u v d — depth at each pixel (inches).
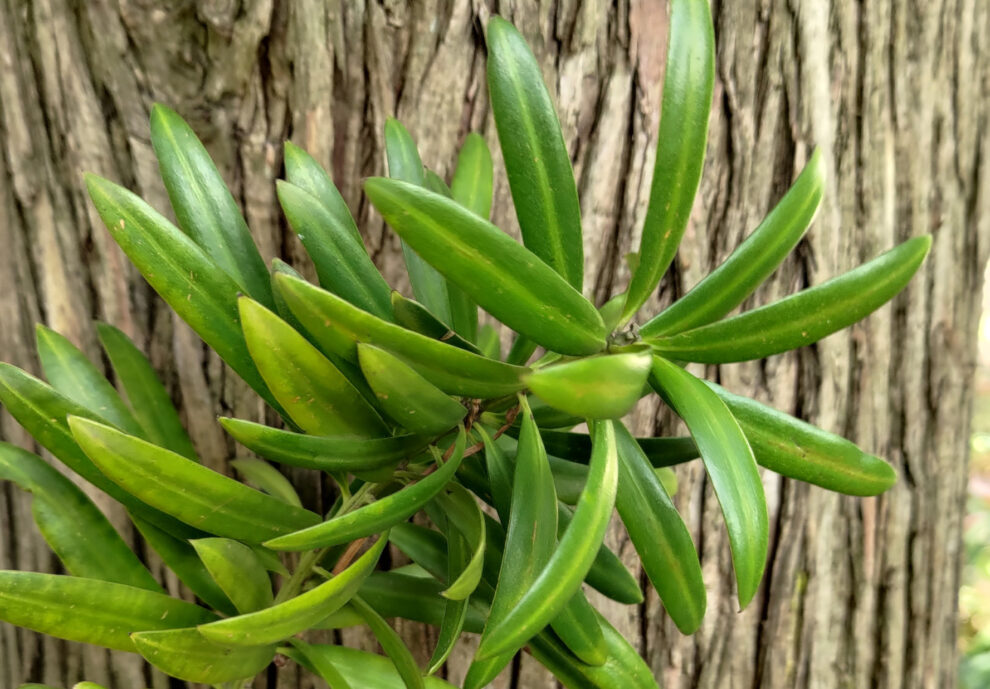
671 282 14.5
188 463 9.0
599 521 8.6
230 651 9.7
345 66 12.6
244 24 12.1
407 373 8.5
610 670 10.6
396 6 12.6
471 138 12.3
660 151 9.3
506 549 9.1
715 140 14.2
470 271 8.5
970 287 17.5
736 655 16.2
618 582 11.0
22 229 13.1
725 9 13.8
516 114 9.3
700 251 14.4
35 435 9.7
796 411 15.7
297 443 8.9
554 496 9.4
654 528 9.8
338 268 9.9
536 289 8.7
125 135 12.5
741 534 8.7
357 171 13.0
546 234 9.4
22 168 12.9
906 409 16.8
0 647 14.2
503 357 13.9
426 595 11.7
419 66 12.9
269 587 10.0
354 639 14.2
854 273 9.4
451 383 8.8
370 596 11.6
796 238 9.6
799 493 16.1
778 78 14.3
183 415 13.3
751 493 8.8
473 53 13.0
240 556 9.6
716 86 14.1
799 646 16.8
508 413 10.4
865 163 15.2
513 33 9.4
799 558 16.3
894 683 17.8
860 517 16.9
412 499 8.8
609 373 7.8
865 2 14.6
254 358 8.8
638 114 13.6
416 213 8.3
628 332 9.7
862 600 17.3
